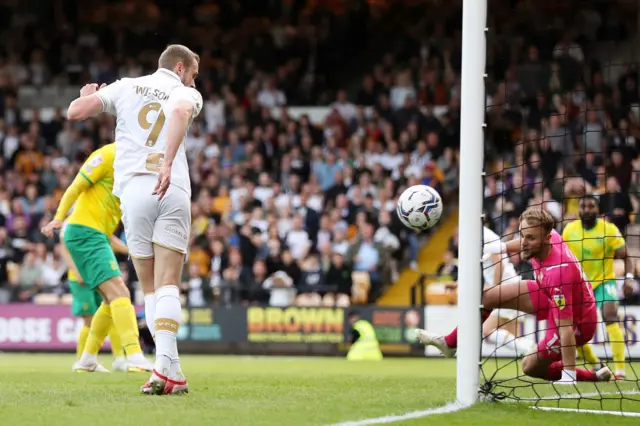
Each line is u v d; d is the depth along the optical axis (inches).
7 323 1128.8
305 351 1111.6
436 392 440.8
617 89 1453.0
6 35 1694.1
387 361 951.6
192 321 1134.4
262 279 1201.4
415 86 1551.4
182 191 407.5
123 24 1738.4
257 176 1412.4
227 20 1733.5
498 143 1421.0
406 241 1267.2
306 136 1473.9
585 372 551.2
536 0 1565.0
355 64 1689.2
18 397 387.5
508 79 1493.6
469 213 386.3
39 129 1530.5
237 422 312.5
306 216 1293.1
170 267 405.1
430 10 1659.7
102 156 605.0
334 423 314.2
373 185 1342.3
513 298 473.1
